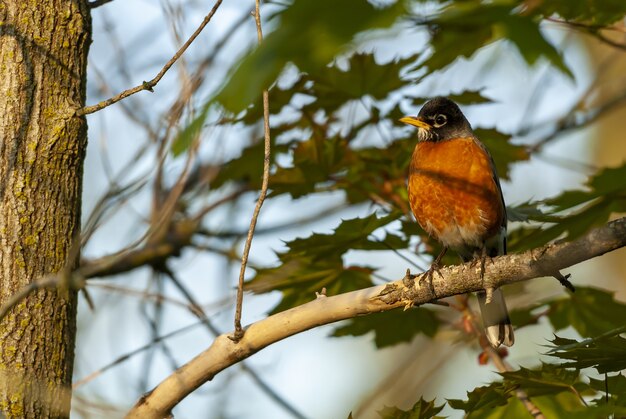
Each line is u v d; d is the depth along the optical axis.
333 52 3.88
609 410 6.32
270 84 4.07
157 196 13.07
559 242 7.41
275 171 11.09
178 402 8.14
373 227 9.68
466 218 11.29
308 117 11.16
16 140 7.86
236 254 14.99
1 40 7.98
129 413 8.08
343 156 11.08
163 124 9.92
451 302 11.09
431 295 7.90
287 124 12.02
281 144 12.28
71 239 8.05
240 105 3.94
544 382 7.96
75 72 8.20
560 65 4.50
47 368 7.73
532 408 9.02
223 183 12.32
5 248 7.73
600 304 10.74
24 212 7.81
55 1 8.16
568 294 10.82
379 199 11.30
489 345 10.84
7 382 7.50
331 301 8.00
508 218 9.51
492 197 11.29
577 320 10.93
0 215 7.77
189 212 14.71
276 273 10.39
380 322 11.35
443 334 12.64
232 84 4.01
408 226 11.45
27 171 7.86
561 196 8.92
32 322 7.72
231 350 7.97
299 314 7.97
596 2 7.55
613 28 8.88
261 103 10.96
